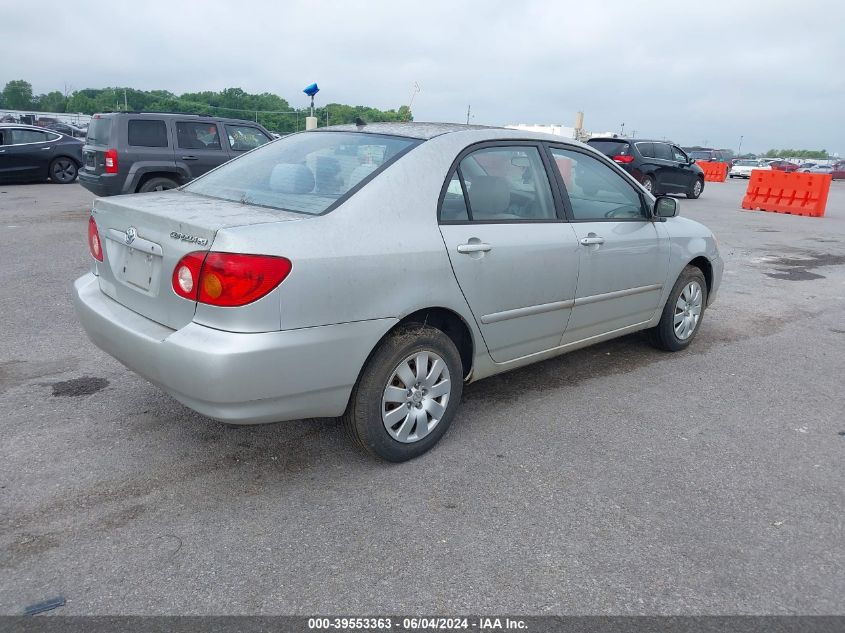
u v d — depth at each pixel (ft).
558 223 13.74
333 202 10.66
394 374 11.08
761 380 16.51
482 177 12.48
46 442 11.78
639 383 15.96
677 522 10.16
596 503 10.61
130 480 10.73
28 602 8.00
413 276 10.85
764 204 59.62
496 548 9.35
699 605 8.38
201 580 8.49
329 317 9.91
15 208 40.70
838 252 37.17
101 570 8.61
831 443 13.11
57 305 19.95
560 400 14.74
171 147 36.22
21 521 9.53
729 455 12.44
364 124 13.47
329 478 11.05
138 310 10.71
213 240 9.32
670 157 66.44
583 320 14.70
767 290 26.96
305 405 10.12
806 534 9.99
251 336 9.30
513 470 11.55
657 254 16.31
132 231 10.69
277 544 9.27
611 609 8.25
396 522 9.88
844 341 20.16
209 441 12.10
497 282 12.26
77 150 58.65
